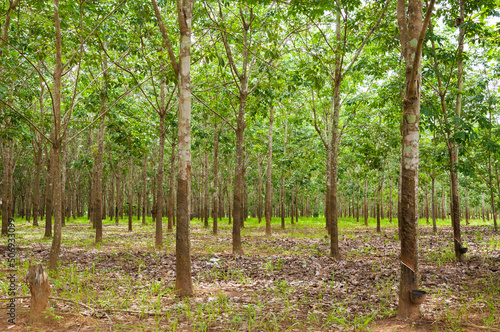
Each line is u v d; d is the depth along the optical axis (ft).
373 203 160.97
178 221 20.94
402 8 18.08
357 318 16.56
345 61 53.52
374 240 50.57
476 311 16.97
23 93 41.60
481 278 23.68
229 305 18.79
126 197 141.18
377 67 39.93
